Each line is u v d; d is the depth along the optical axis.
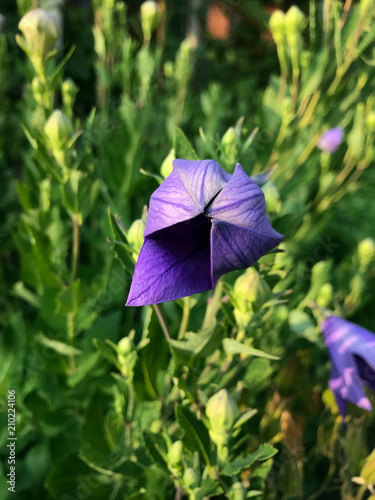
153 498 0.20
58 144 0.19
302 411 0.25
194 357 0.17
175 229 0.13
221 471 0.16
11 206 0.35
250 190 0.12
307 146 0.27
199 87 0.75
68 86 0.25
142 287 0.12
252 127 0.29
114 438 0.21
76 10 0.70
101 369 0.26
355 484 0.24
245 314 0.16
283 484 0.22
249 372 0.23
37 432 0.28
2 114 0.35
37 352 0.26
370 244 0.25
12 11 0.69
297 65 0.25
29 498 0.27
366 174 0.40
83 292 0.23
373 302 0.34
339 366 0.21
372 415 0.24
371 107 0.27
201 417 0.16
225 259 0.12
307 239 0.30
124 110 0.30
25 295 0.28
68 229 0.27
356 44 0.24
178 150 0.17
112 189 0.30
